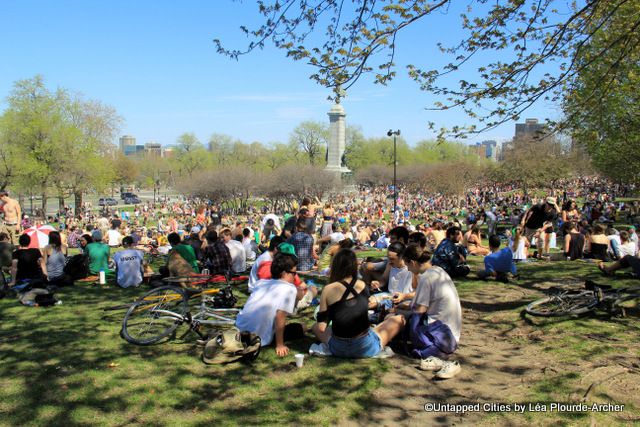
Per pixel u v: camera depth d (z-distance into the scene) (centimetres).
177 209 6875
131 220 5562
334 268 571
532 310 755
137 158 14050
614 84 1007
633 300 738
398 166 10344
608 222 2934
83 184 5534
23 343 622
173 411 448
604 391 477
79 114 5644
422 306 585
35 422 423
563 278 1016
